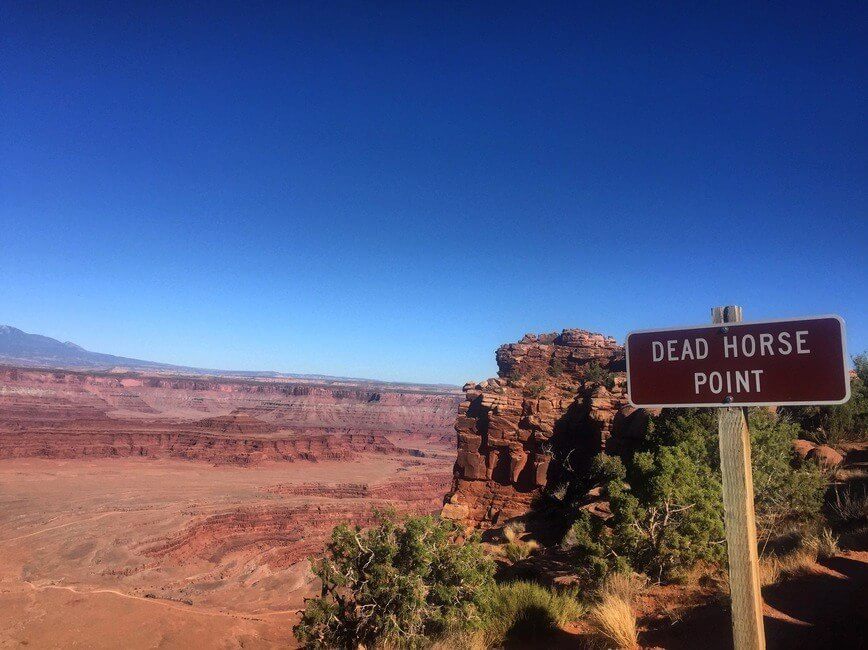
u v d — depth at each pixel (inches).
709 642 277.9
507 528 1056.2
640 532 457.1
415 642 426.3
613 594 395.9
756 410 687.7
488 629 413.1
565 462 1434.5
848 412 838.5
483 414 1633.9
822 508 550.3
